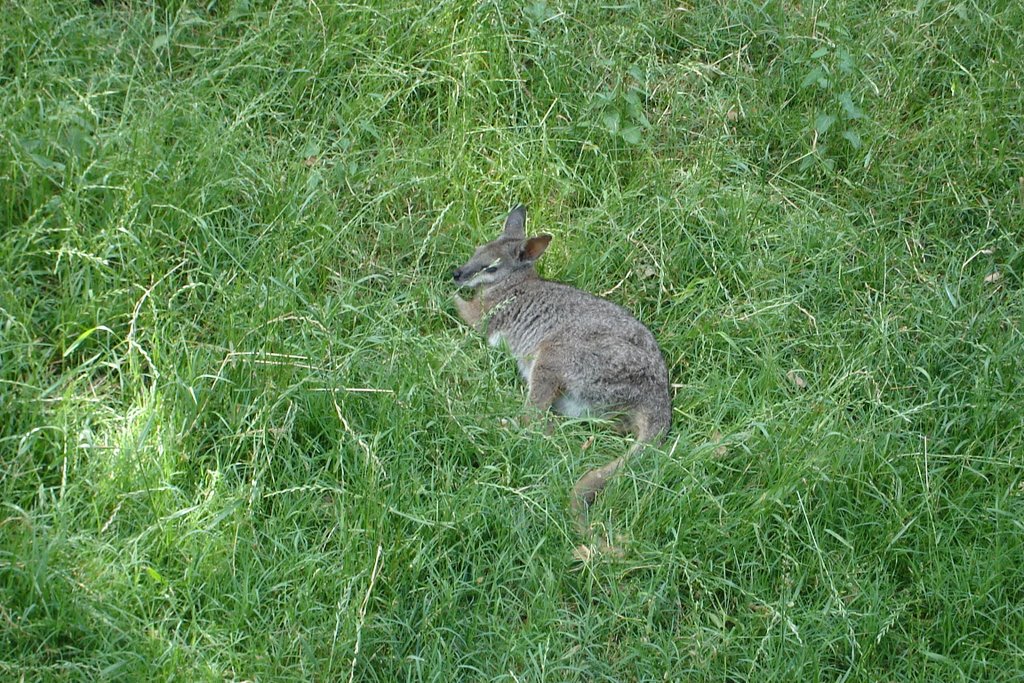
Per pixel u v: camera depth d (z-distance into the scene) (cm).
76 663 597
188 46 963
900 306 902
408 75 970
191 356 727
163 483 671
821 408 795
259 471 695
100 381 739
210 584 641
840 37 1073
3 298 739
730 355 848
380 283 866
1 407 688
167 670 596
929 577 718
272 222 850
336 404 739
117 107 914
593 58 1027
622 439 812
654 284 906
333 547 686
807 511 742
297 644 626
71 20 925
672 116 1015
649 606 687
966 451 793
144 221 820
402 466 724
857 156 999
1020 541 734
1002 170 998
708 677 666
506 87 995
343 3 1006
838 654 691
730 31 1092
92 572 625
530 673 654
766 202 957
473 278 882
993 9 1117
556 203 954
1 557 614
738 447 772
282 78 968
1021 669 686
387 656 644
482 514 709
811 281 909
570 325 855
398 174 916
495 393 803
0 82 895
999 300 918
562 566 702
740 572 716
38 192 809
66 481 671
